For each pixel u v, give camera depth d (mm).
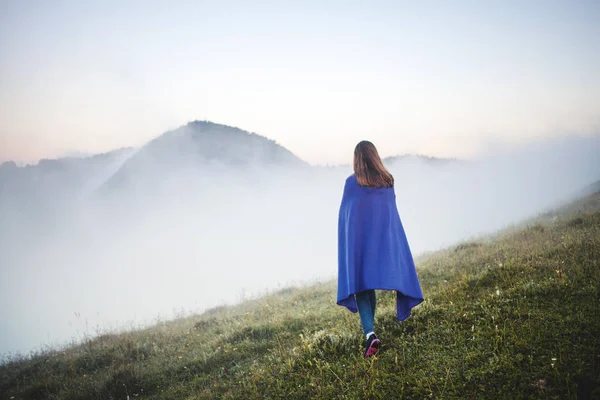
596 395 2844
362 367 4008
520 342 3646
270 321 8211
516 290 5109
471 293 5734
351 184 4383
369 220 4246
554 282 5051
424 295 6406
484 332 4113
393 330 4918
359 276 4180
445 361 3760
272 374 4715
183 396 5293
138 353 8172
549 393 2977
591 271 5285
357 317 6219
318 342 4969
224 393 4805
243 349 6586
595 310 4016
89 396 6145
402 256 4285
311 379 4148
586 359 3232
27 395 6922
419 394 3375
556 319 4012
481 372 3412
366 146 4383
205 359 6418
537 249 8133
